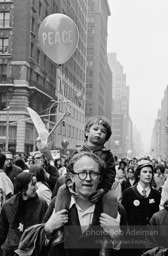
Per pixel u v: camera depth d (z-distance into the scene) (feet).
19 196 15.47
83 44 301.43
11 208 15.35
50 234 9.14
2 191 20.44
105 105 491.31
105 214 8.98
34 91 148.97
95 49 406.00
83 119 300.61
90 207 9.14
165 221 13.56
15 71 145.59
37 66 159.94
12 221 15.29
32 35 152.97
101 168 9.12
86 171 8.86
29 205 15.39
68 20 33.22
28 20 148.46
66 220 9.00
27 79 147.95
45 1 175.42
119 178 34.68
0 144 142.72
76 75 267.39
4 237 15.49
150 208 19.58
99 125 11.73
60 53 33.86
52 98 181.37
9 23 147.95
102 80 450.71
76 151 12.22
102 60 445.78
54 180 25.16
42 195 19.40
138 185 20.10
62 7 212.64
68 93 233.76
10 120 143.54
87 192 8.87
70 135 238.27
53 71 191.42
